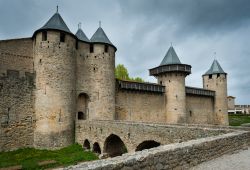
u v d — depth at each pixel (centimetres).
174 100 2692
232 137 743
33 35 2014
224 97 3444
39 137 1798
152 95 2650
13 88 1797
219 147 670
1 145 1684
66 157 1520
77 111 2128
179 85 2722
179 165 516
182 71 2709
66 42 1958
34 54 2036
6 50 1950
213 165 564
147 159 442
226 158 643
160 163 469
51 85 1845
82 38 2392
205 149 611
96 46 2250
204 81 3619
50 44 1880
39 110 1834
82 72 2192
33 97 1895
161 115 2692
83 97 2209
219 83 3453
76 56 2147
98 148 1731
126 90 2425
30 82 1892
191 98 3097
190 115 3031
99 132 1633
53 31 1902
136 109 2475
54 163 1353
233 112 6581
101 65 2225
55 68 1870
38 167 1273
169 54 2852
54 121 1811
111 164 381
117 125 1434
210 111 3369
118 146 1717
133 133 1276
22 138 1791
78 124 1925
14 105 1786
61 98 1866
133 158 420
